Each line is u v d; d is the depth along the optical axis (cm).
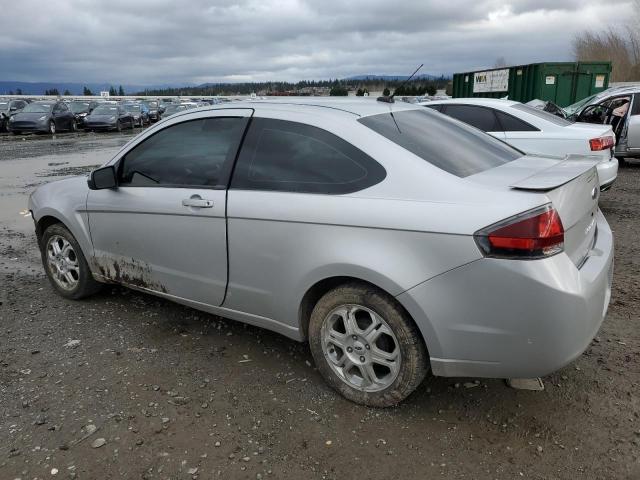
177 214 360
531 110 800
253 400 317
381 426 292
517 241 249
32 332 404
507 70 1848
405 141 307
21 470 260
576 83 1750
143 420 298
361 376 311
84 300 466
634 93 1126
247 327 411
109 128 2992
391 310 284
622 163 1232
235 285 345
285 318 329
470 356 270
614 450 270
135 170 394
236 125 349
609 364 348
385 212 278
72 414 303
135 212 385
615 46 4075
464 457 268
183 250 365
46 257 472
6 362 360
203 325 415
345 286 299
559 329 254
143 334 401
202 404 312
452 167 296
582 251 292
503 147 378
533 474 256
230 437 284
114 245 409
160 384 333
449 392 323
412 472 258
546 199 256
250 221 325
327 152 309
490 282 255
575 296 254
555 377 335
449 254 261
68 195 440
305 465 264
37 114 2684
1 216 833
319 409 308
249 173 334
